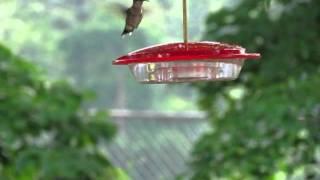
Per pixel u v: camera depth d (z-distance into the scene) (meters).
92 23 26.80
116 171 11.16
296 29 12.21
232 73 6.72
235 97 13.55
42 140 10.92
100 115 11.34
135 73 6.75
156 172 17.72
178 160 17.80
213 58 6.38
